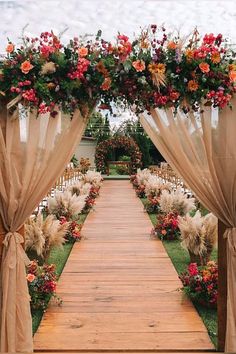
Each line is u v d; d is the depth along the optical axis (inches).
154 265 213.2
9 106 107.0
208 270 155.6
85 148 1071.0
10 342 111.2
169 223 277.4
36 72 106.6
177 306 153.0
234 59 109.1
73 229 274.5
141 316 143.7
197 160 114.0
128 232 308.5
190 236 197.3
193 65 106.8
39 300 148.8
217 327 123.1
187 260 222.7
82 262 219.9
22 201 114.0
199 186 114.7
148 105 110.6
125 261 221.9
